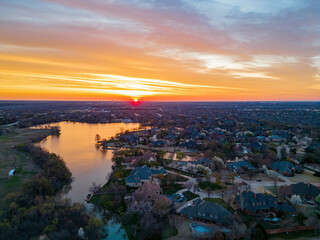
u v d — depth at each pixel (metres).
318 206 103.88
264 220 91.81
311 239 80.88
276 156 176.12
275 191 121.25
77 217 92.38
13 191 117.06
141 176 133.25
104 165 176.25
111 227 95.19
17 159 170.25
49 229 83.25
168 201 103.44
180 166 164.12
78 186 135.25
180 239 82.06
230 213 94.44
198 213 94.75
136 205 104.25
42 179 121.81
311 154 177.62
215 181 134.88
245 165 153.00
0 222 85.12
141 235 83.25
